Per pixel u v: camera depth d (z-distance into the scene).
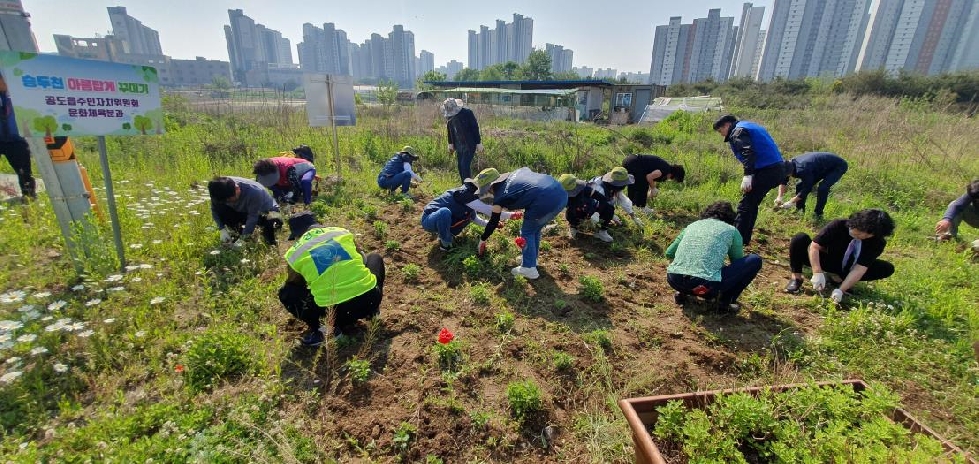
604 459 2.68
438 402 3.04
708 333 3.91
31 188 6.38
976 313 4.16
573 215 5.78
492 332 3.86
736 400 2.36
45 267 4.41
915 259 5.50
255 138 10.94
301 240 3.41
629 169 6.80
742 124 5.39
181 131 12.40
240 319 3.84
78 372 3.08
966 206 5.90
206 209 5.78
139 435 2.67
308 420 2.89
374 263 3.97
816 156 6.62
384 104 19.30
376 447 2.73
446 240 5.21
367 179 8.22
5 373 3.00
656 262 5.39
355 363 3.26
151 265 4.25
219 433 2.65
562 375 3.38
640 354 3.65
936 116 13.61
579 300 4.45
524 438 2.86
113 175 7.45
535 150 10.59
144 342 3.40
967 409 3.05
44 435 2.66
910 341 3.70
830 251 4.51
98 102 3.80
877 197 8.13
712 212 4.28
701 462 2.12
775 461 2.25
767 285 4.86
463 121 7.51
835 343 3.70
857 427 2.33
